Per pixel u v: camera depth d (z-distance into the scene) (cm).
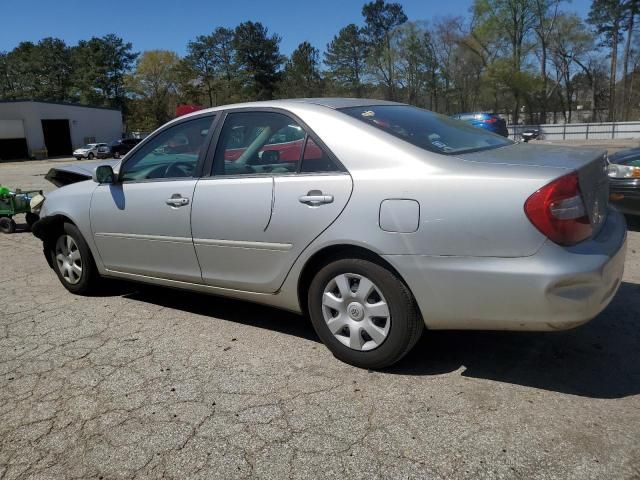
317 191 316
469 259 274
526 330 277
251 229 345
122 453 257
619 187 639
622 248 291
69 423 284
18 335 402
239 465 244
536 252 261
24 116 4716
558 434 253
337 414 279
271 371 329
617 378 301
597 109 5703
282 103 355
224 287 376
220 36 7988
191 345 372
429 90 5797
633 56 5322
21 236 839
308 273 337
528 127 3700
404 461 241
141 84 7981
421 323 304
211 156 376
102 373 336
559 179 261
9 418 291
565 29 4938
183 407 293
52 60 8469
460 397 289
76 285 483
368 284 308
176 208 384
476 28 4997
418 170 290
